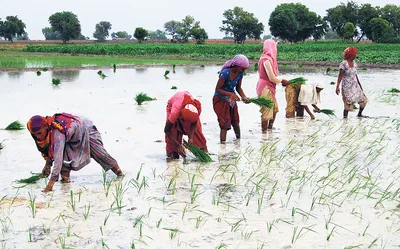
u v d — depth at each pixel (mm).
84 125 6176
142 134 9617
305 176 6535
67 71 31109
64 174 6289
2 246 4352
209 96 16375
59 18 117625
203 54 58469
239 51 64812
